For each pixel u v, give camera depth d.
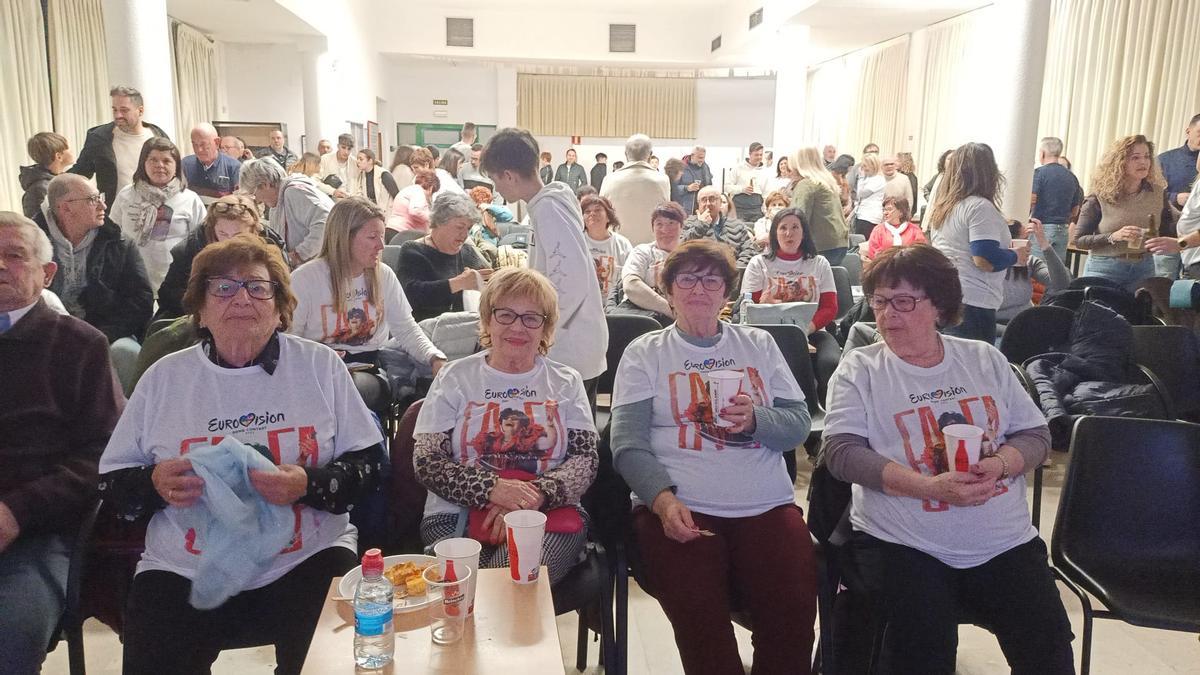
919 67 8.95
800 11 7.91
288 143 10.48
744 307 3.53
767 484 1.90
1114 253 4.02
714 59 11.86
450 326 2.95
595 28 12.05
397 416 2.86
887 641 1.72
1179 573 1.86
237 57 10.23
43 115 6.66
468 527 1.76
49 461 1.78
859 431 1.85
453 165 7.65
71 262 2.85
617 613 1.78
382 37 11.81
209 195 5.43
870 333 3.15
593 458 1.87
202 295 1.66
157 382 1.67
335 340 2.69
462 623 1.26
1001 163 5.09
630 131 13.44
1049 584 1.69
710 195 4.94
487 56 12.09
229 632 1.60
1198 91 5.75
